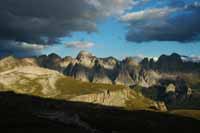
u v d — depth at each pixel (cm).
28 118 18738
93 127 19712
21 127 16125
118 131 19500
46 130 15950
